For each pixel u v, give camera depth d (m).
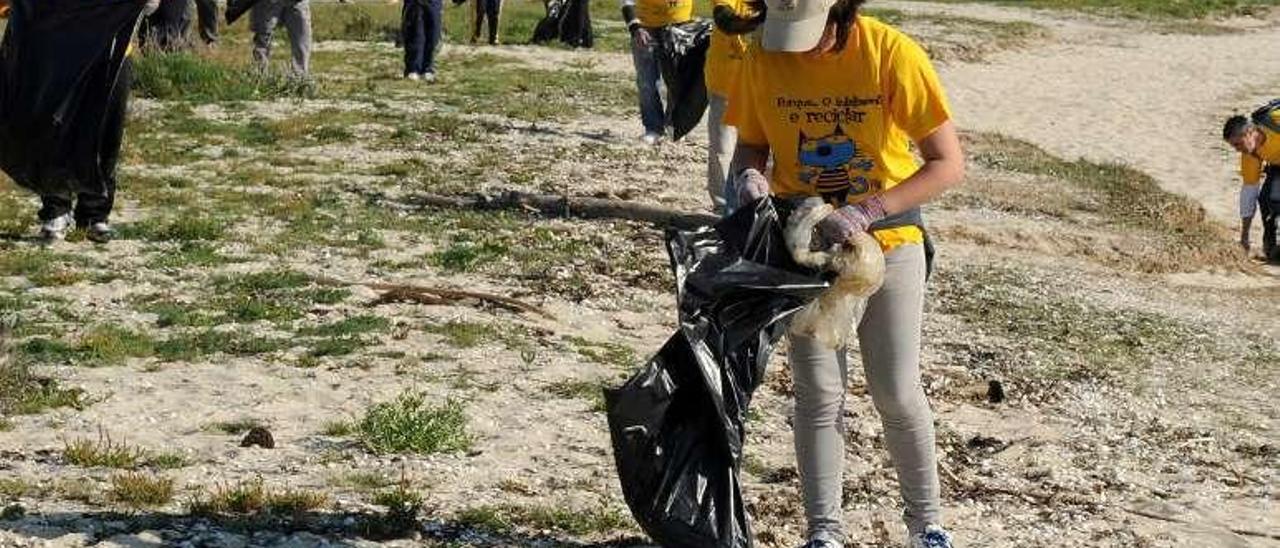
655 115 16.78
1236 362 10.80
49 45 10.27
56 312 9.30
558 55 24.81
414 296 9.98
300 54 19.31
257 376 8.15
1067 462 7.94
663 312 10.34
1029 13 35.88
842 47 5.24
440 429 7.09
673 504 5.25
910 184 5.25
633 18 16.53
